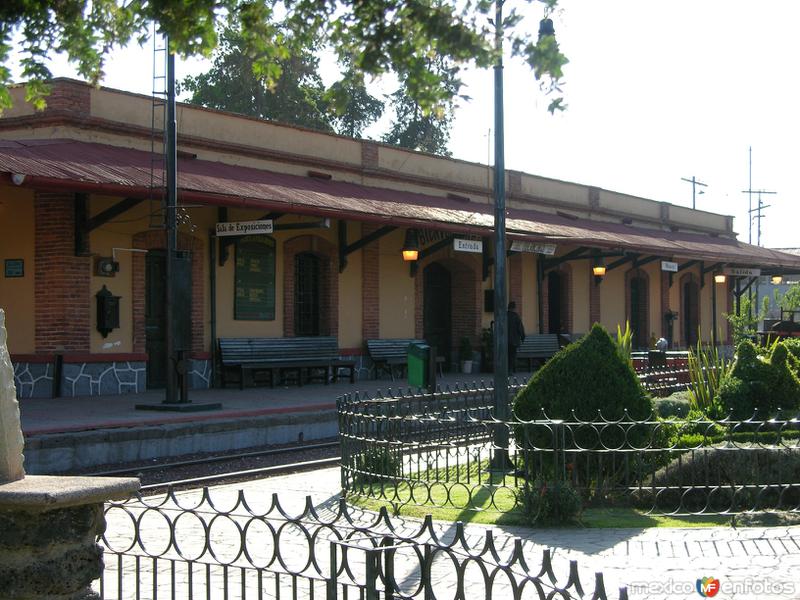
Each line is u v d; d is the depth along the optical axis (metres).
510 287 26.42
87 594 4.46
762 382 11.36
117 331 16.84
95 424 12.17
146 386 17.44
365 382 20.89
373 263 22.39
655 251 27.89
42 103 6.02
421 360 14.65
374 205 19.72
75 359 16.11
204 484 10.57
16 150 14.59
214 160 19.14
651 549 6.79
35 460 11.10
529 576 3.63
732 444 8.32
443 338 25.48
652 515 7.96
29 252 16.30
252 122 20.06
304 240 20.66
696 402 11.79
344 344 21.66
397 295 23.17
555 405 8.39
